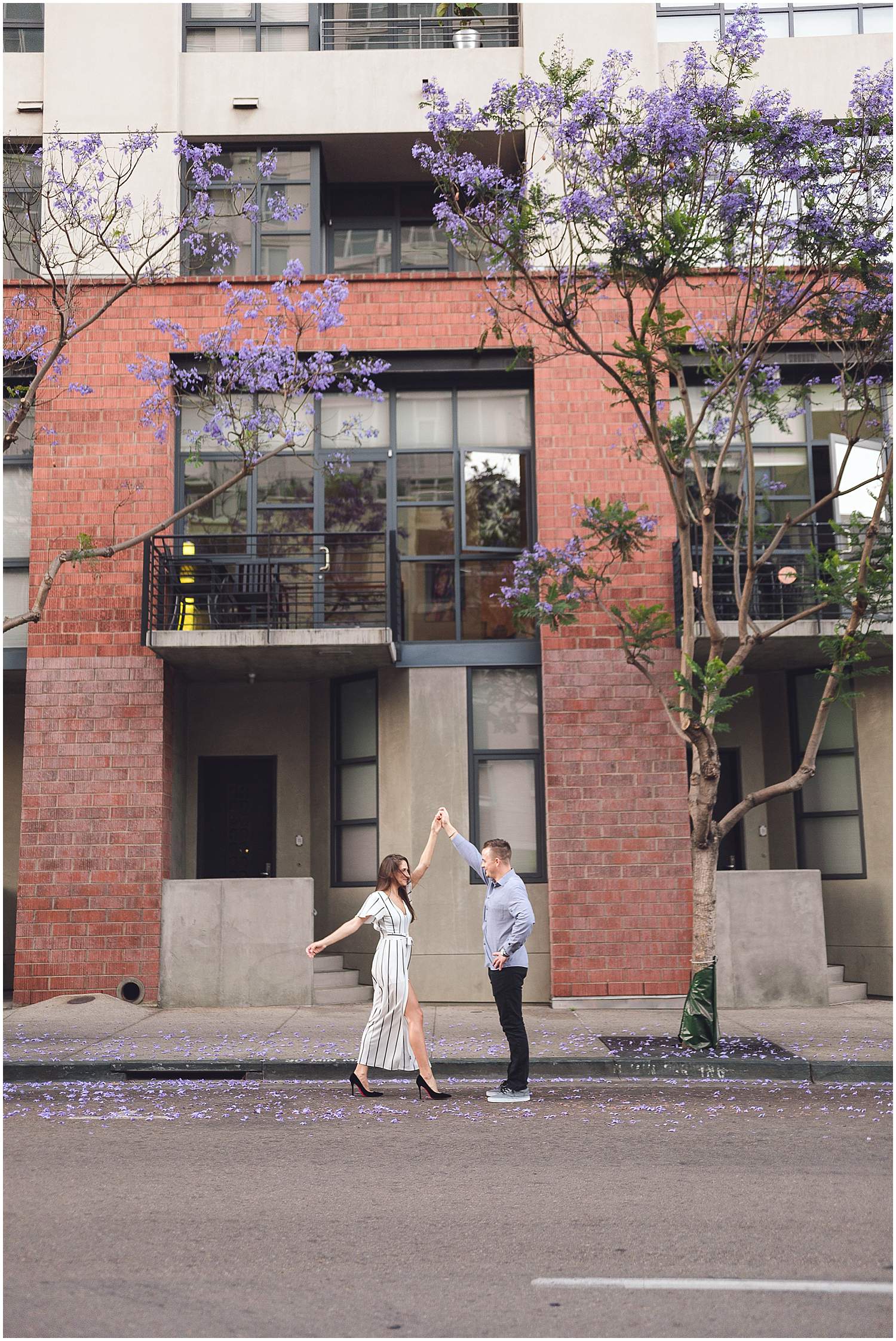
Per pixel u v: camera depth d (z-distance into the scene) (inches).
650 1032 467.5
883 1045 429.4
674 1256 202.1
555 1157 279.0
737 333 561.0
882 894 592.4
